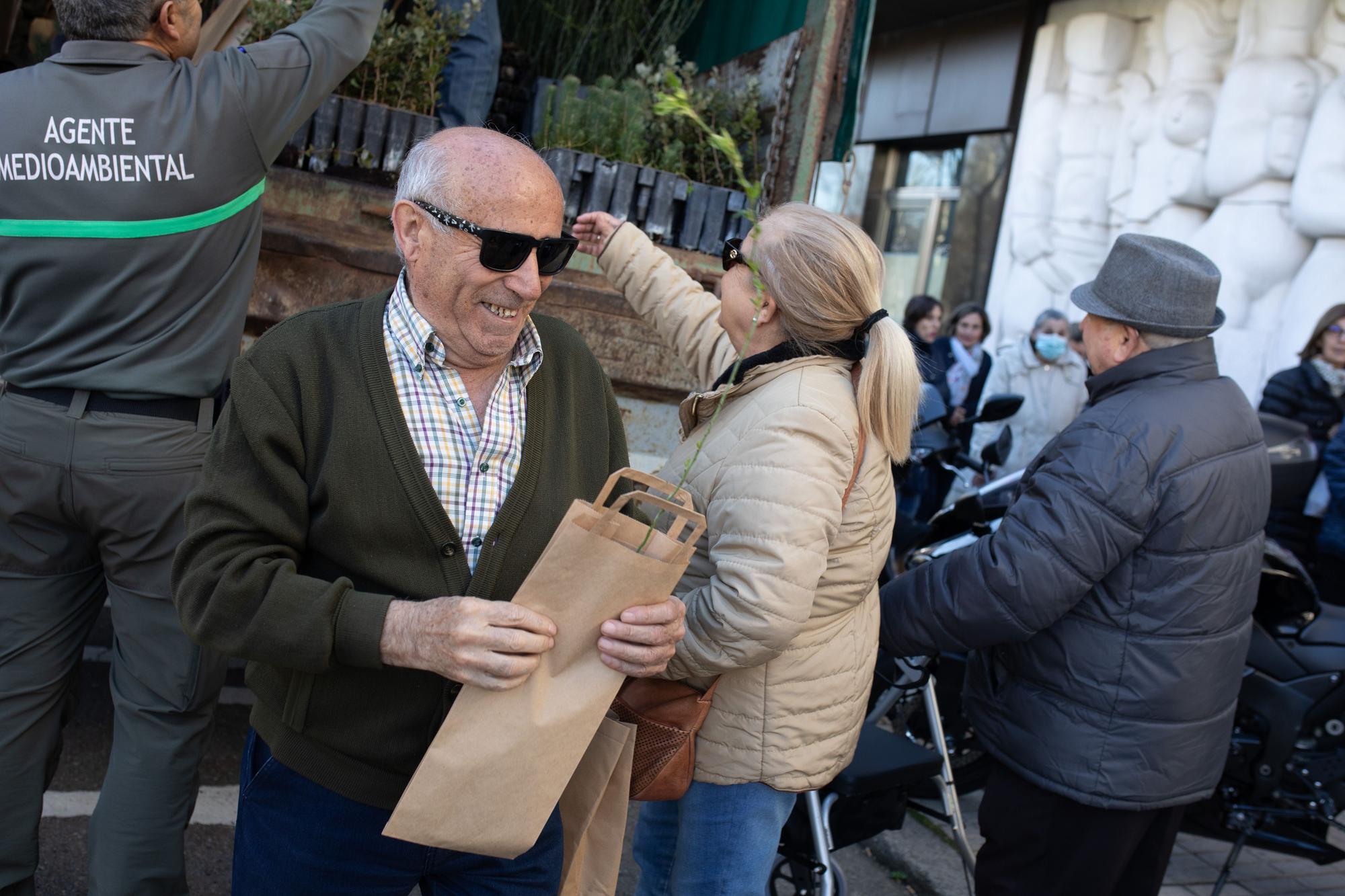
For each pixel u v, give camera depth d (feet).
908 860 10.43
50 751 6.96
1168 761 7.11
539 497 4.95
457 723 4.35
